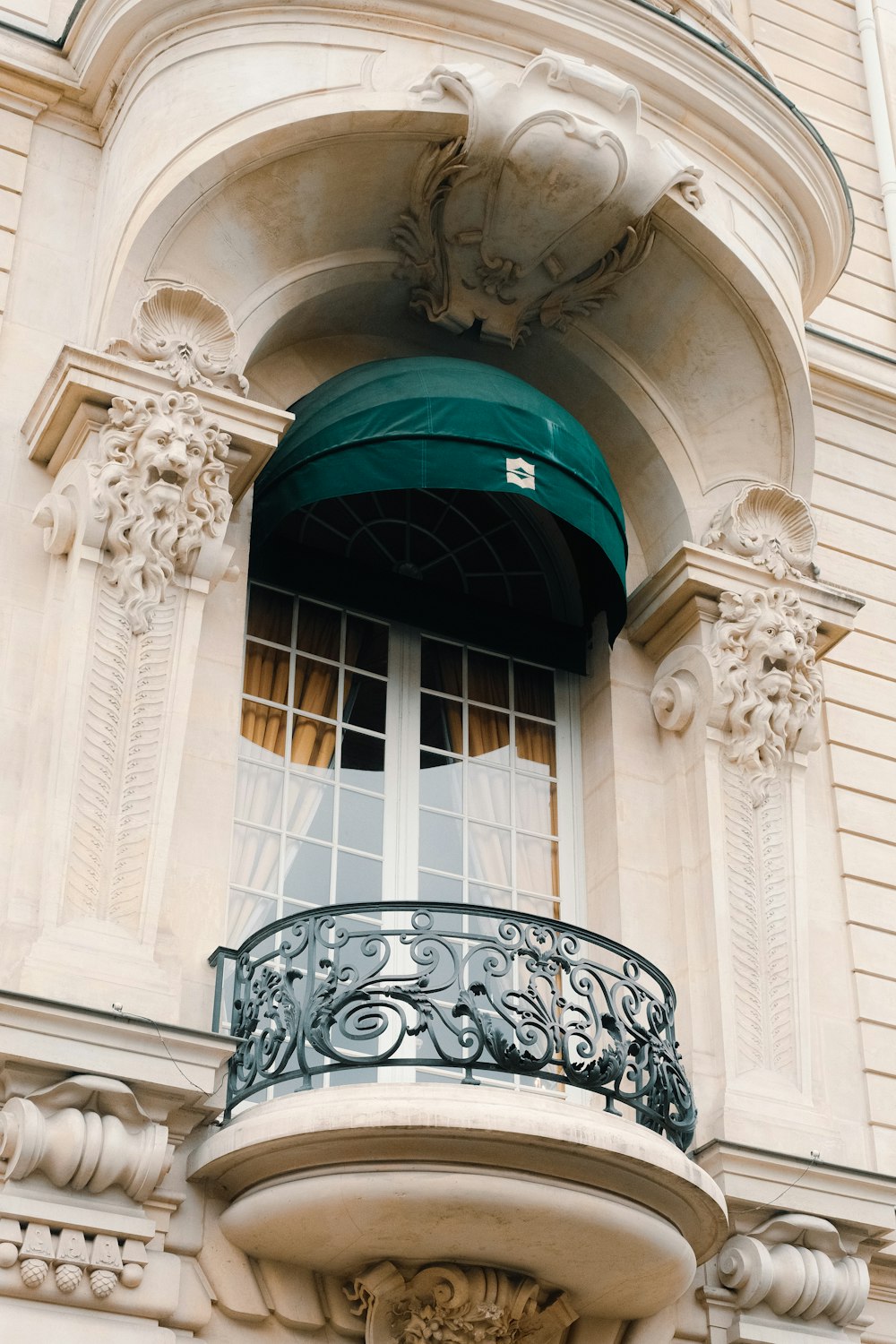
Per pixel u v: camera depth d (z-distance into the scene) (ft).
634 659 41.32
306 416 38.29
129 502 34.04
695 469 42.45
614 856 38.81
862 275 54.24
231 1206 30.96
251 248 38.65
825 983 39.73
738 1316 34.14
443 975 37.01
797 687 39.83
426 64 39.83
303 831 37.14
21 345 37.42
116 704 33.09
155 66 39.04
